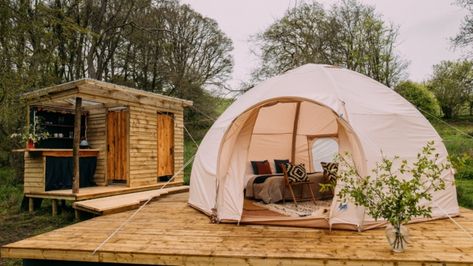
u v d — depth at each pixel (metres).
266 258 3.47
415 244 3.82
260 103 4.93
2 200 9.29
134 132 8.57
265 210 5.93
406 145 5.00
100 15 15.52
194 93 20.50
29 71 8.92
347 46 16.25
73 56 15.36
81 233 4.46
